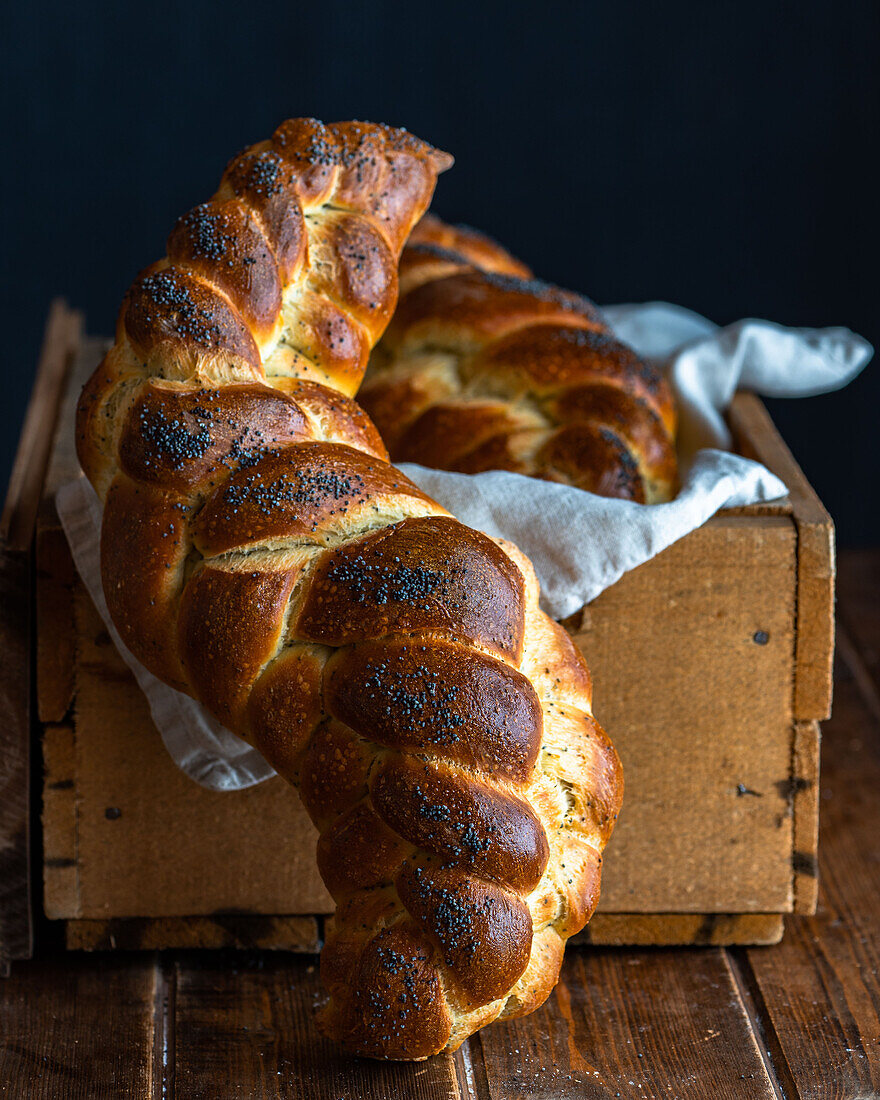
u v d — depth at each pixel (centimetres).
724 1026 92
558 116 152
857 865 104
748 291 158
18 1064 90
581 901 85
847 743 115
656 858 98
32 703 98
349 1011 83
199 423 87
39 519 95
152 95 151
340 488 85
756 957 98
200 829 97
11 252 155
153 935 98
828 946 98
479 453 100
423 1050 83
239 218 91
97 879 97
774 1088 89
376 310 94
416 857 82
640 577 95
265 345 91
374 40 149
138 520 87
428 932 82
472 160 153
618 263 157
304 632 83
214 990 95
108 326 159
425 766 82
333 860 83
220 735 92
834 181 154
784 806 98
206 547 85
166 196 154
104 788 96
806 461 164
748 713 97
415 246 111
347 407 91
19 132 151
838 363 112
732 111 152
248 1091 88
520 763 82
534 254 157
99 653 95
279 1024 92
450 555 83
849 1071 89
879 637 126
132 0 147
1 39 147
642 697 96
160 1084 89
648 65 150
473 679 82
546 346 103
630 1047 91
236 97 151
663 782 97
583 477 99
